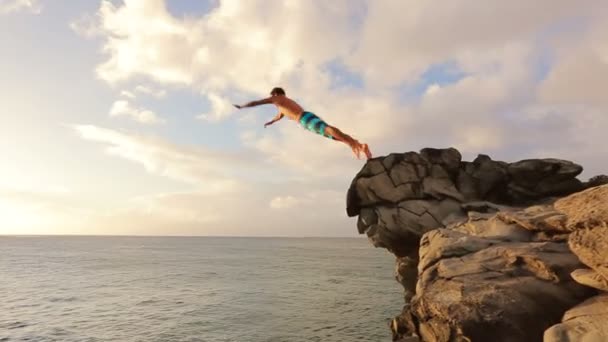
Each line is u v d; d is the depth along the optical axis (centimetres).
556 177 2481
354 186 2480
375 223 2423
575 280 1102
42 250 19738
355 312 4509
